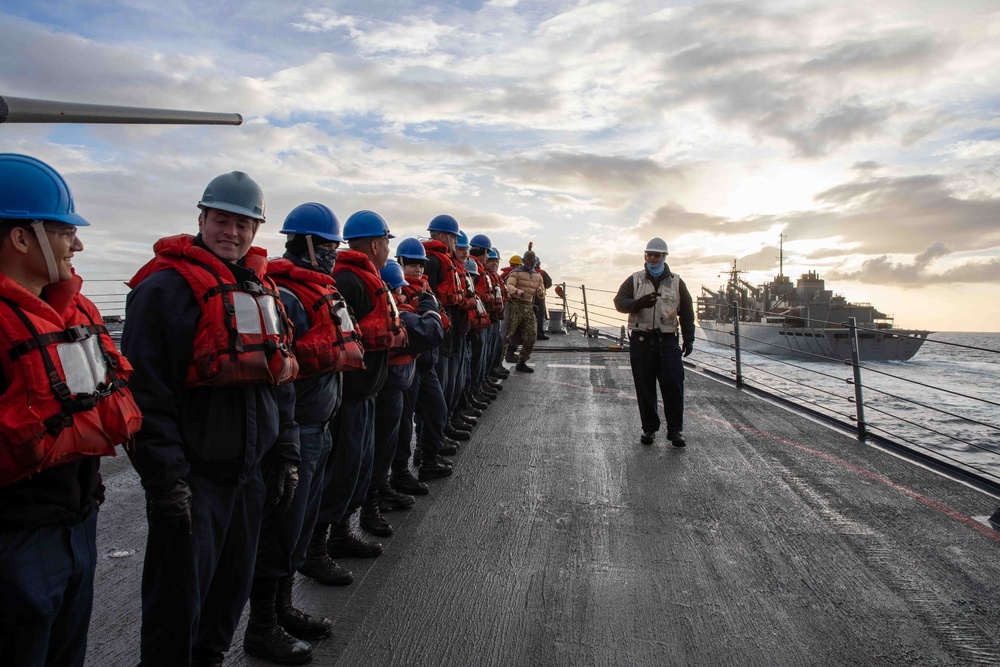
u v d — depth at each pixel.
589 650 3.36
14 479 1.82
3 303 1.85
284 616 3.39
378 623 3.58
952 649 3.43
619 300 7.45
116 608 3.73
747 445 7.43
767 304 78.25
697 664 3.26
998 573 4.31
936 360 119.69
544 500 5.59
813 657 3.33
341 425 3.98
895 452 7.22
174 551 2.52
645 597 3.92
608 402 9.80
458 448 7.17
